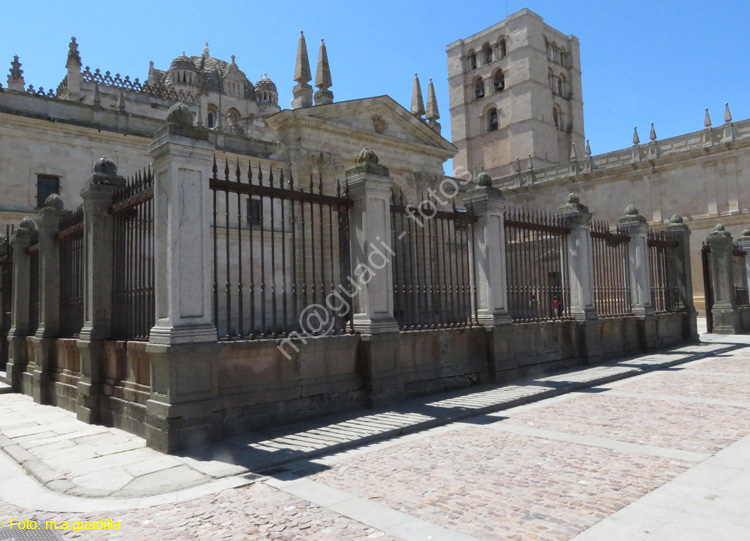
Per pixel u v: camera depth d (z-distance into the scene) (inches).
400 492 226.2
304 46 1296.8
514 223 537.6
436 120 1551.4
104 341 385.4
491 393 435.8
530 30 2434.8
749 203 1670.8
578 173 2064.5
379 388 392.5
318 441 305.3
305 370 365.7
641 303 700.7
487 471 249.1
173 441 292.4
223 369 327.0
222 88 2388.0
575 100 2664.9
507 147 2497.5
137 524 203.2
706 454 262.4
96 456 291.0
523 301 548.4
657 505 201.0
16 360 562.9
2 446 321.4
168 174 310.5
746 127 1689.2
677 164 1823.3
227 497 227.3
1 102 987.3
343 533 188.4
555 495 215.8
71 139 1052.5
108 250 402.3
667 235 805.2
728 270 962.7
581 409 381.1
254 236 1086.4
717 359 633.6
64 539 192.1
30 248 569.0
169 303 303.6
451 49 2746.1
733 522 184.5
